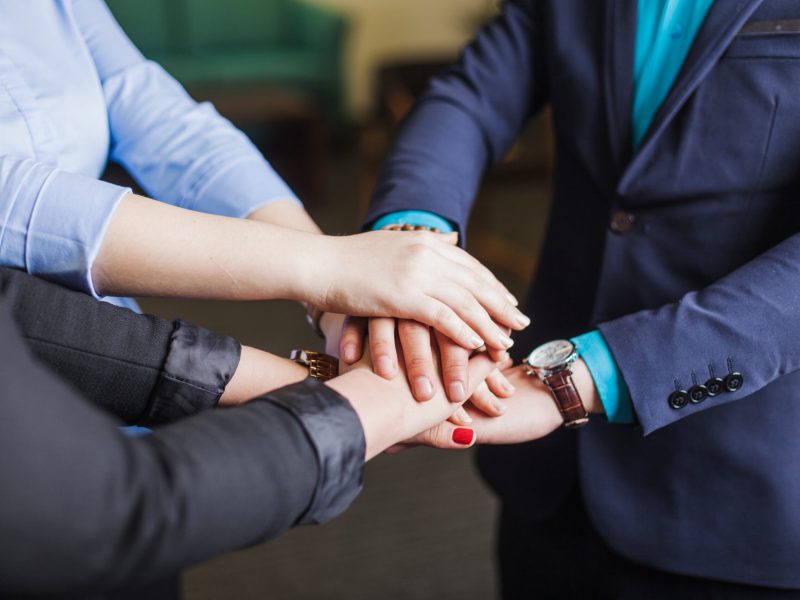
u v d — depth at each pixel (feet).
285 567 6.25
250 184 3.48
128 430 3.26
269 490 2.30
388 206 3.56
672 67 3.28
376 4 16.96
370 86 17.42
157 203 2.93
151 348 2.81
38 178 2.83
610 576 3.66
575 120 3.51
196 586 6.06
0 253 2.83
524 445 3.79
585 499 3.49
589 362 3.19
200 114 3.59
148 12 15.53
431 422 2.99
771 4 3.11
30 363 2.12
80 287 2.89
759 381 3.09
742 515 3.34
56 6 3.18
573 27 3.50
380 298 3.02
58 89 3.12
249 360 3.03
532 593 4.07
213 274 2.94
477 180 3.78
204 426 2.32
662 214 3.35
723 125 3.18
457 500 6.99
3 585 2.06
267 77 15.01
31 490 2.02
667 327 3.13
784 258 3.11
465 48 3.98
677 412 3.13
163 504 2.17
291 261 3.00
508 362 3.44
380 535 6.59
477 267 3.17
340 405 2.48
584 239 3.64
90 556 2.09
